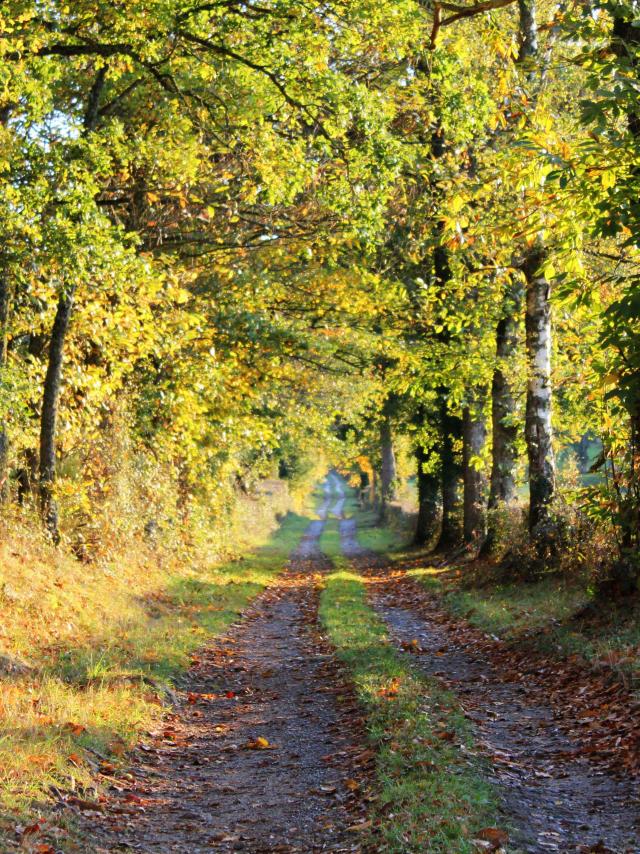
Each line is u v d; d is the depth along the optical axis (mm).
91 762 7070
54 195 11375
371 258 23188
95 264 11625
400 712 8086
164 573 20922
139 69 14562
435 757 6648
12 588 12242
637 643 9930
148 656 11602
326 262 22984
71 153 11891
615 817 5809
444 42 14367
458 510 30016
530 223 9578
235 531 37375
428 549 33219
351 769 6953
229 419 23359
